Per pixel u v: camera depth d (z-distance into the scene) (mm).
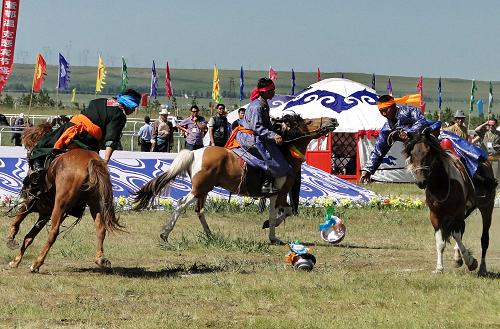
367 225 20859
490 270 15023
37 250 15828
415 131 13742
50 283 12758
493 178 14820
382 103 14367
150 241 17469
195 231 19094
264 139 16984
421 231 20156
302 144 17391
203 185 16859
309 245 17766
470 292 12656
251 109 16859
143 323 10516
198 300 11969
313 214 22188
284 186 17312
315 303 11945
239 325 10562
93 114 13953
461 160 14383
